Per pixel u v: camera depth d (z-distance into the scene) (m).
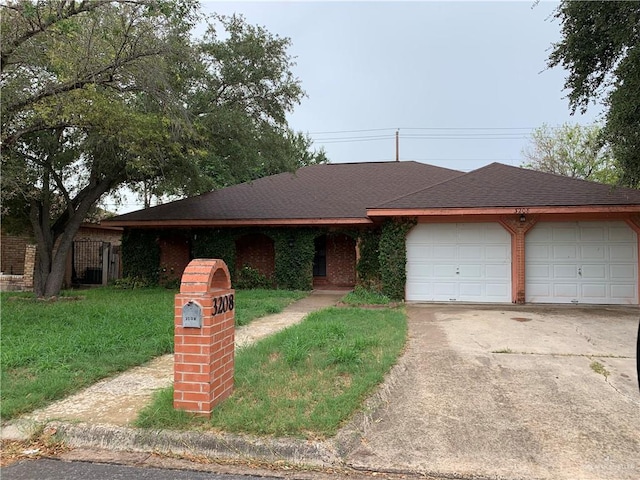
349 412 4.18
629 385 5.13
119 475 3.39
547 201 11.54
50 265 14.29
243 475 3.40
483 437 3.89
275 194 18.25
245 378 5.01
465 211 11.78
